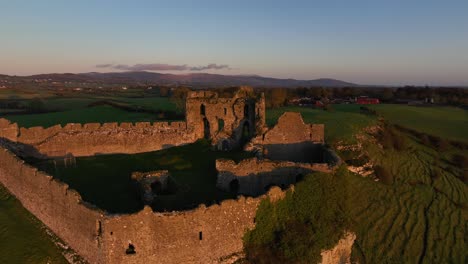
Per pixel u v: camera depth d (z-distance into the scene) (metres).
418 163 66.44
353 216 46.81
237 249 30.14
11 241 30.31
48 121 90.50
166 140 55.84
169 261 27.23
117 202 34.50
